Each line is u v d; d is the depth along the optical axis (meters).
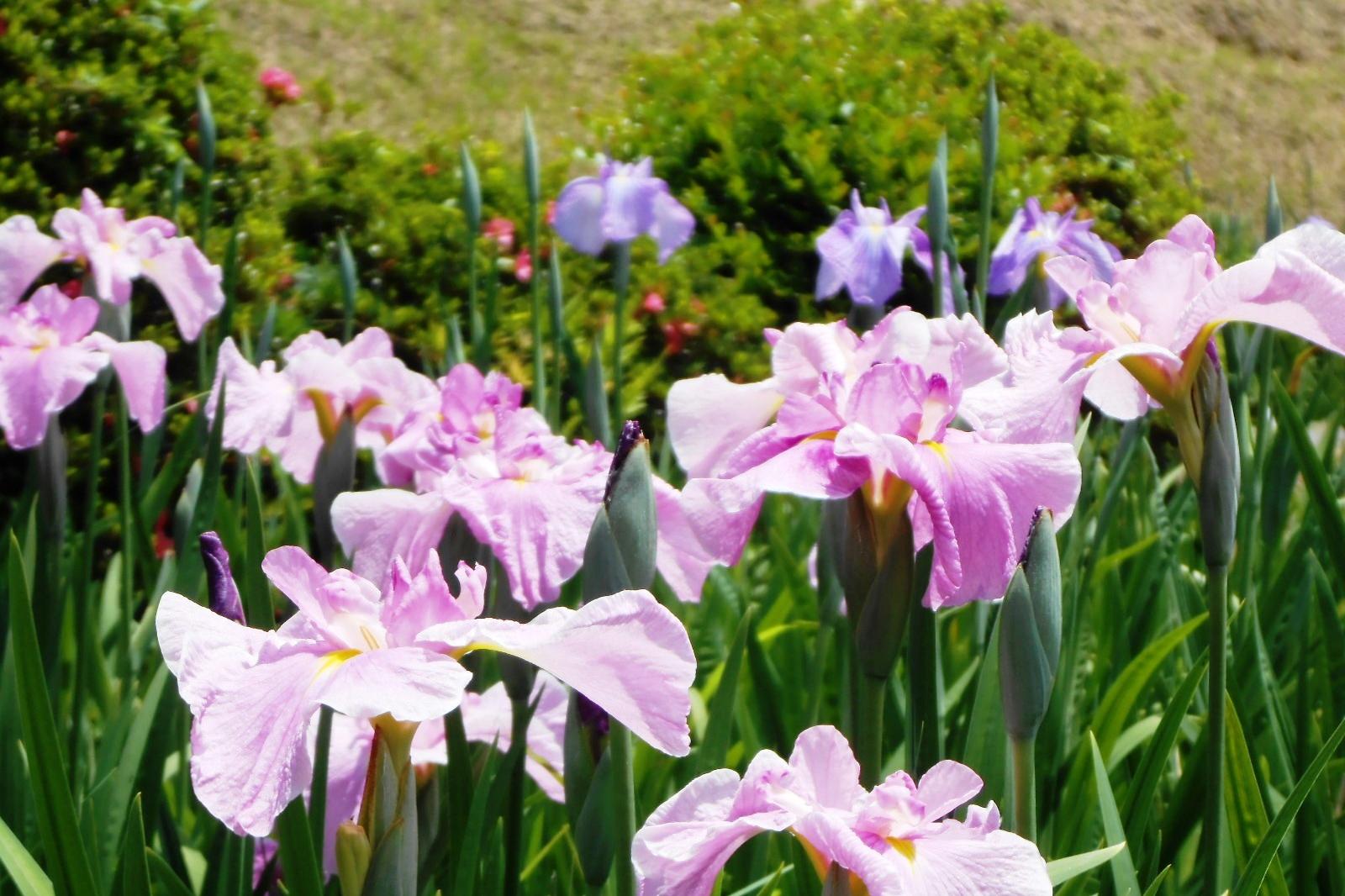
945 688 2.07
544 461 1.90
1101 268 2.29
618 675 1.61
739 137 3.40
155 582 2.24
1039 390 1.80
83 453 2.60
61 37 2.80
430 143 3.49
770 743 2.00
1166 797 2.03
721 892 1.88
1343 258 1.77
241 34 5.60
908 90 3.62
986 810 1.66
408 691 1.55
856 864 1.55
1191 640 2.11
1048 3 6.92
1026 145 3.42
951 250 2.22
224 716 1.61
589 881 1.75
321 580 1.67
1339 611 2.16
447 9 6.18
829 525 1.82
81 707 2.00
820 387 1.82
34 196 2.75
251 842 1.83
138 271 2.20
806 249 3.28
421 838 1.79
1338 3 7.54
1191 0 7.24
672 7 6.46
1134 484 2.44
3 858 1.74
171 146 2.83
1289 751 2.00
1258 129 6.31
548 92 5.68
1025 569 1.72
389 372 2.07
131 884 1.75
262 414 2.07
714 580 2.20
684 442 1.90
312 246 3.14
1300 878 1.90
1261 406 2.24
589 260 3.11
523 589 1.85
